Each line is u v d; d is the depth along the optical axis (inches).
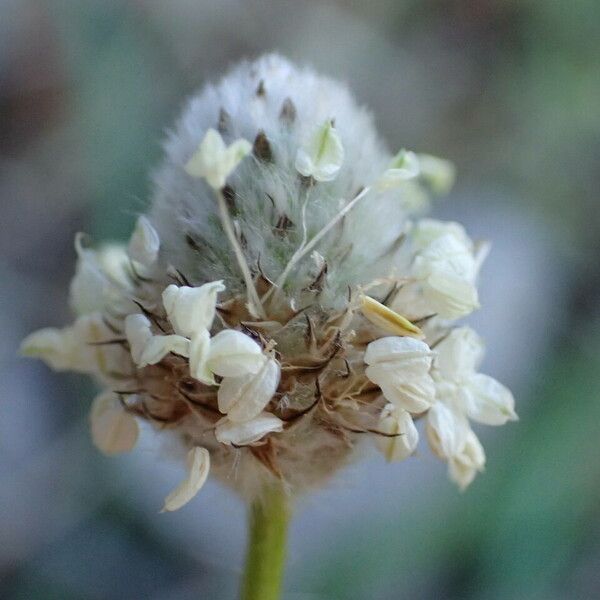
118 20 4.4
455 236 2.0
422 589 3.4
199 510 3.6
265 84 2.0
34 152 4.5
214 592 3.5
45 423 3.9
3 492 3.6
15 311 4.2
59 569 3.5
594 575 3.5
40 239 4.4
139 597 3.5
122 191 4.0
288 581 3.4
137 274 2.0
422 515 3.5
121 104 4.2
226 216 1.9
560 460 3.6
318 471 2.0
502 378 3.8
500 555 3.4
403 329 1.9
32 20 4.5
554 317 4.2
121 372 2.0
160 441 2.1
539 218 4.5
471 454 2.0
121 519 3.6
